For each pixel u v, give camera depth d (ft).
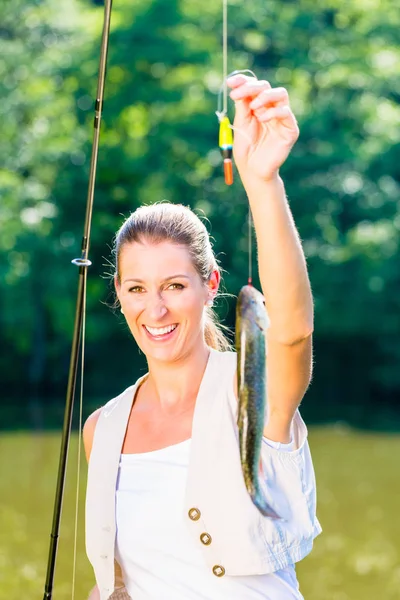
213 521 10.06
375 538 33.96
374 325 91.91
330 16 95.91
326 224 90.89
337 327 91.91
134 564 10.39
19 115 91.40
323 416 78.54
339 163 91.09
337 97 91.25
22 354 94.22
